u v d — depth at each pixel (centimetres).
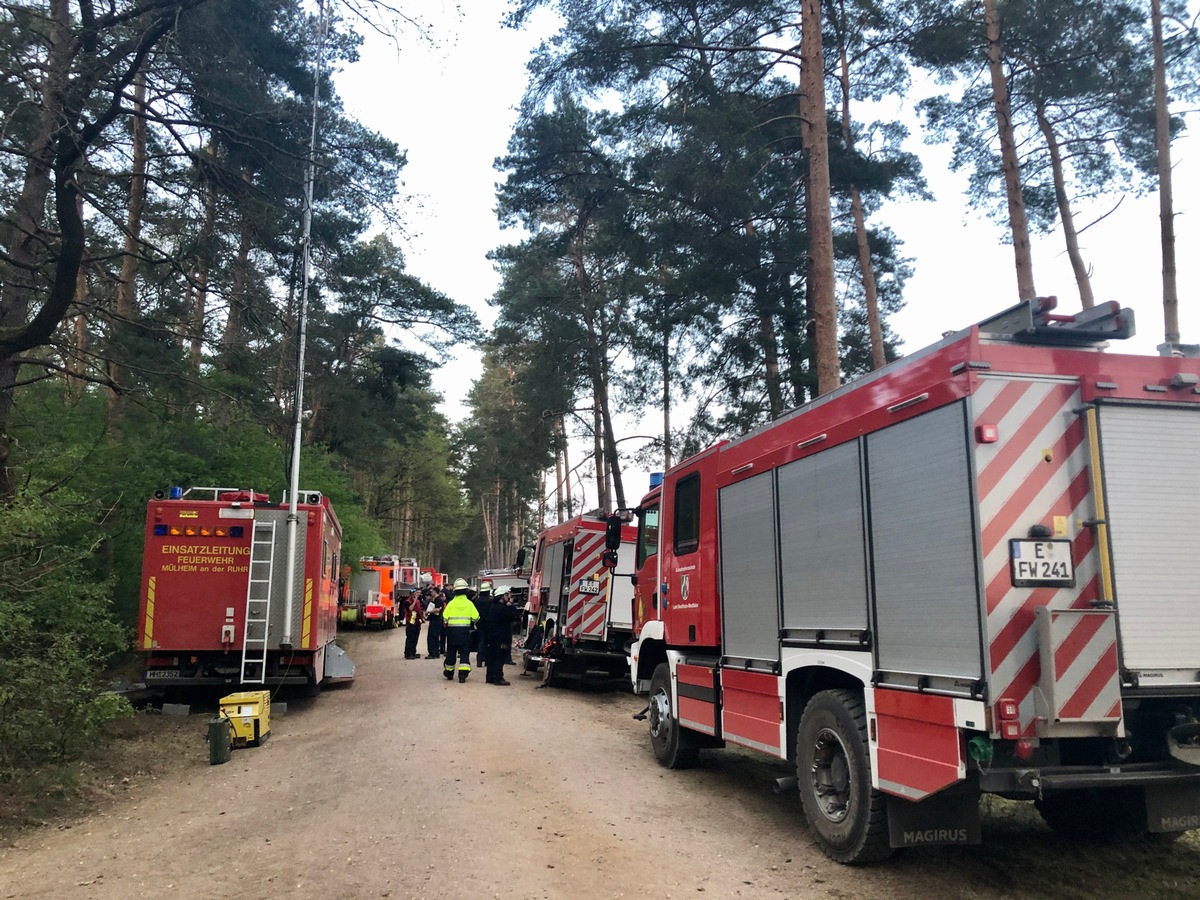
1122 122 1708
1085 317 484
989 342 463
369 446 3619
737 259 1917
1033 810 674
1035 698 429
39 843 627
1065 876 518
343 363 3438
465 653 1662
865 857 534
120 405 1614
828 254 1441
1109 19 1563
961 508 453
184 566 1247
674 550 890
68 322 1600
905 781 490
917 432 495
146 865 567
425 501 6594
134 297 1574
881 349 2044
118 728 1089
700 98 1700
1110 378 470
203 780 840
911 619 492
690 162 1658
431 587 3741
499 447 3569
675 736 859
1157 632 452
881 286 2414
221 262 1320
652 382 2722
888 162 1962
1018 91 1723
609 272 2864
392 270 3191
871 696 524
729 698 739
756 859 571
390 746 973
